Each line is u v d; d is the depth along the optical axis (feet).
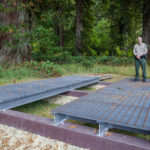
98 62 39.93
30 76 24.80
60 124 7.84
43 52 38.83
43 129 7.95
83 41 56.65
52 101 15.61
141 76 27.43
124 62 36.55
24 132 8.42
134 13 52.70
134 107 9.22
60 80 19.15
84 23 63.77
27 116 8.75
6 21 31.60
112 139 6.41
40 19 37.68
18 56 32.68
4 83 19.98
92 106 9.30
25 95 11.02
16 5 31.99
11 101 10.14
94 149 6.75
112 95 12.44
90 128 7.39
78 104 9.71
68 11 52.70
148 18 39.73
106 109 8.75
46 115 11.71
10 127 8.94
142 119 7.27
